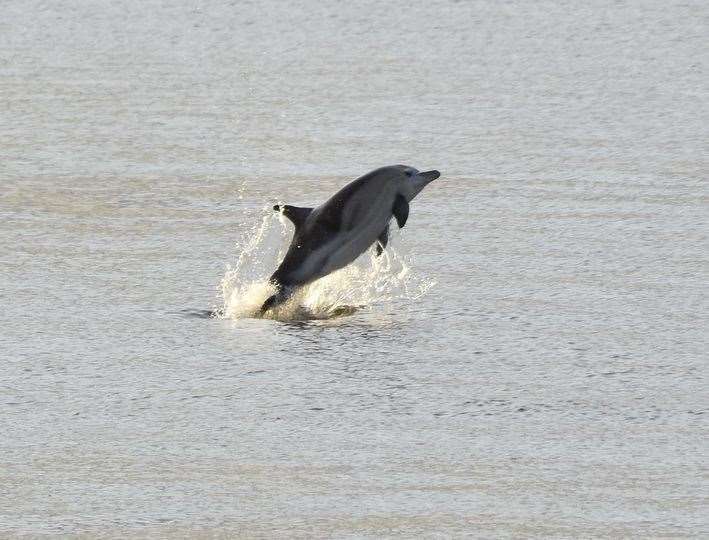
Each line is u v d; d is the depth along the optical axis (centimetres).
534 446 3853
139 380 4384
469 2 13912
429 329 4916
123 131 8256
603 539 3278
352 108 8994
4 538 3291
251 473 3662
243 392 4284
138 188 6912
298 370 4488
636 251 5853
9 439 3897
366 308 5172
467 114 8819
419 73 10306
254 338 4809
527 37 11988
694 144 7969
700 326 4925
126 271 5566
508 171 7312
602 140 8081
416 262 5728
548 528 3334
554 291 5341
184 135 8169
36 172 7200
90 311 5078
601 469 3684
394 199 5284
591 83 9938
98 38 11912
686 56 11100
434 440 3897
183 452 3809
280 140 8050
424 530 3325
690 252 5834
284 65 10644
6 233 6072
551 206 6594
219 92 9556
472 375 4447
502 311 5109
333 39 11869
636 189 6919
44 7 13600
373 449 3831
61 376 4416
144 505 3466
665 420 4050
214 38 11944
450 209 6556
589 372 4469
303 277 5134
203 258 5756
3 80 9875
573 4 13875
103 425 4006
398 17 12988
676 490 3547
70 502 3481
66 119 8588
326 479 3622
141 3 13925
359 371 4484
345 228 5203
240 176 7181
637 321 4981
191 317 5038
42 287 5347
